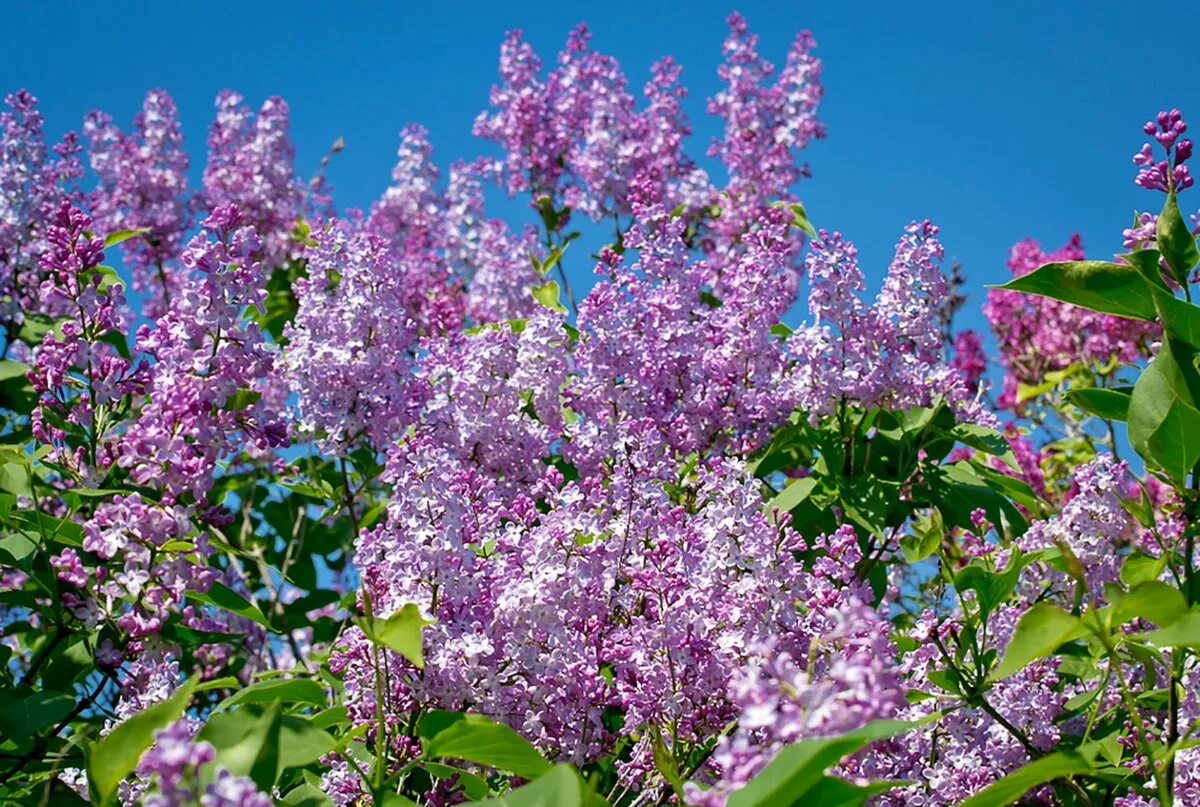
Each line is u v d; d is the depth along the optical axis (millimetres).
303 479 1737
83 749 1291
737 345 1714
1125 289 1290
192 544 1310
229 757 1112
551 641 1333
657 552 1365
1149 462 1299
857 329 1644
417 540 1288
